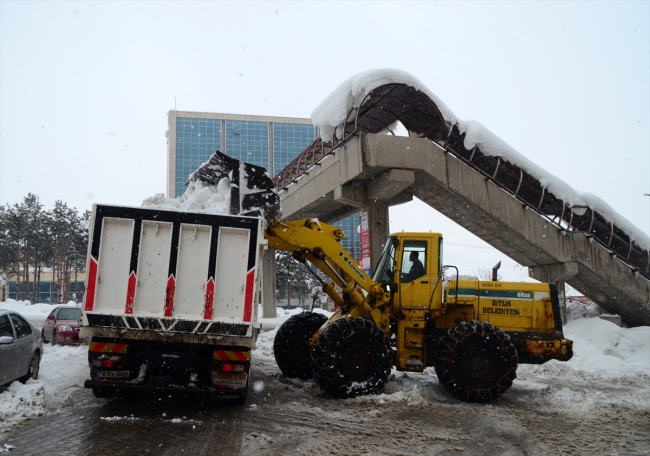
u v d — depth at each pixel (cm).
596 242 1819
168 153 8219
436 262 899
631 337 1617
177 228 682
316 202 2055
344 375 796
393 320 917
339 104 1603
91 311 660
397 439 597
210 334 668
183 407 725
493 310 915
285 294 6044
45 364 1077
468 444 587
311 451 543
